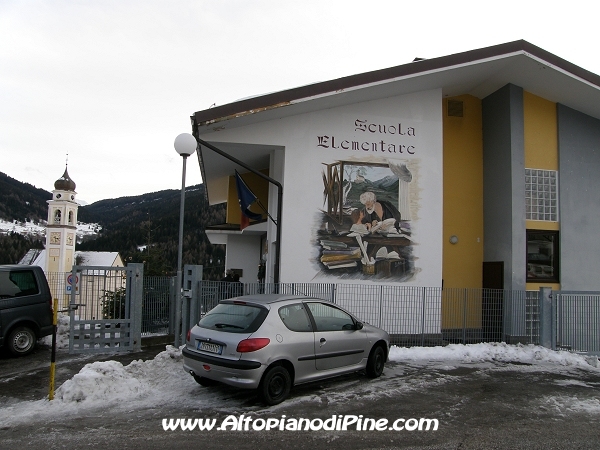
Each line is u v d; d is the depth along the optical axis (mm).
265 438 5609
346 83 11688
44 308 10555
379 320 12289
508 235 13289
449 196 14359
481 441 5668
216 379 6688
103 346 10477
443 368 9711
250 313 6969
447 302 12734
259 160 15039
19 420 6113
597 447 5566
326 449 5324
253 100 11234
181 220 10305
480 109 14812
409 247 12781
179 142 9992
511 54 12305
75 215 62656
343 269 12367
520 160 13469
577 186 14086
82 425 5938
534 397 7715
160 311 12305
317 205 12406
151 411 6508
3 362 9516
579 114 14367
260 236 21484
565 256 13750
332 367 7648
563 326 11828
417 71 12047
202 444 5387
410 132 13156
